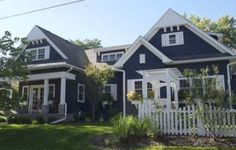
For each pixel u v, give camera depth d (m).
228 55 18.52
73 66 22.39
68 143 11.89
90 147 11.23
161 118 12.57
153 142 11.42
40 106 24.02
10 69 16.55
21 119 19.73
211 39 19.62
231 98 11.61
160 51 20.70
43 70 22.84
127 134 11.72
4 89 16.36
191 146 10.81
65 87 21.88
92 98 21.83
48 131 14.23
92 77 21.56
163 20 21.09
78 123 19.03
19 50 16.98
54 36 25.53
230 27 37.81
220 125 11.52
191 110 12.17
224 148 10.24
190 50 20.14
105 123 18.73
